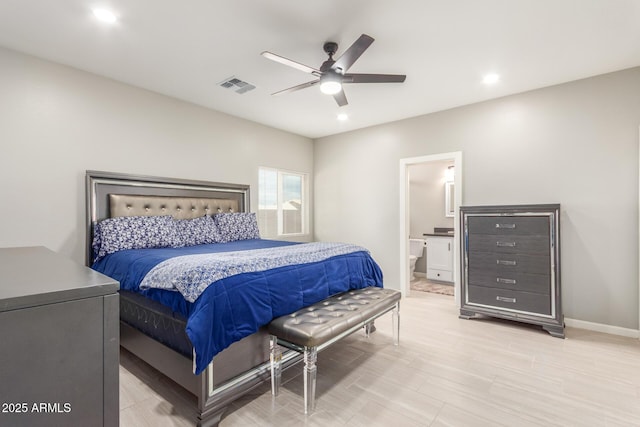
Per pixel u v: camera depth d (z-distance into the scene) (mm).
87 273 883
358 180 5211
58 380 681
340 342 2979
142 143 3553
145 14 2248
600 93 3225
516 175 3703
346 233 5367
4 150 2680
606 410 1931
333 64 2449
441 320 3598
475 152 3992
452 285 5410
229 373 1897
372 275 3268
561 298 3148
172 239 3320
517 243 3324
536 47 2688
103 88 3256
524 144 3652
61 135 2980
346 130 5297
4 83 2684
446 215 6031
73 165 3053
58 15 2248
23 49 2719
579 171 3332
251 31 2469
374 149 5004
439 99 3875
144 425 1786
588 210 3287
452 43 2623
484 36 2523
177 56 2859
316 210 5801
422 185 6293
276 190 5262
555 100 3463
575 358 2625
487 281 3508
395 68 3057
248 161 4727
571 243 3375
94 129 3189
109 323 753
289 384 2270
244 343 1995
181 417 1857
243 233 4207
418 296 4695
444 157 4246
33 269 949
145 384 2209
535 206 3221
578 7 2160
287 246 3385
